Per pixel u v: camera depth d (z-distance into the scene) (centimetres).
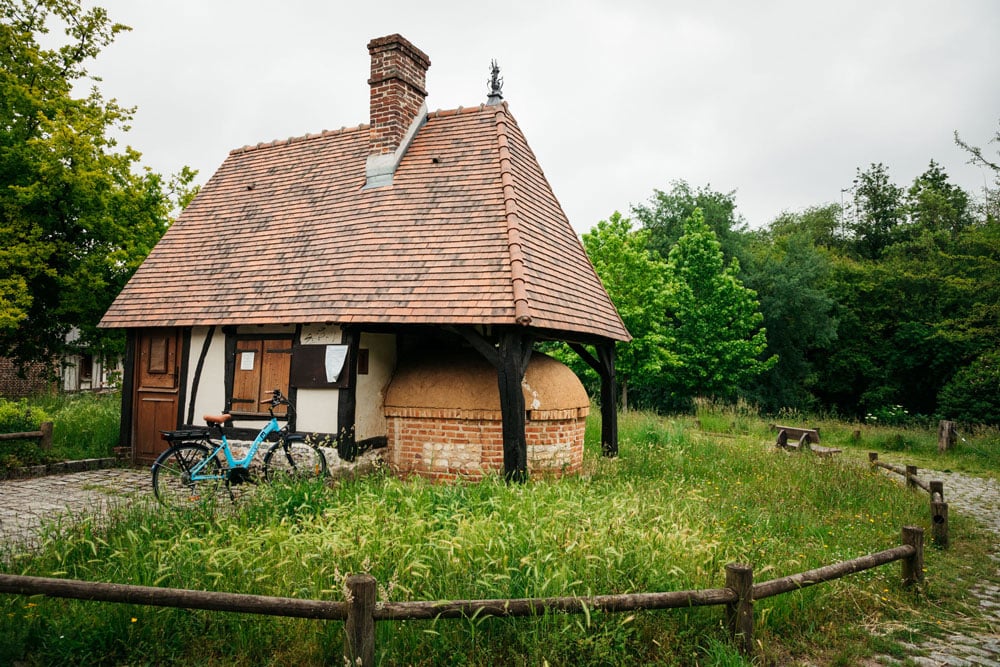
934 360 3095
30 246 1295
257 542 492
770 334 3203
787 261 3334
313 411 915
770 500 896
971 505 1076
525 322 775
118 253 1370
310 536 507
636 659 408
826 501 928
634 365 2277
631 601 401
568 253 1065
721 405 2195
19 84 1388
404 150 1101
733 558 568
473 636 394
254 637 409
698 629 438
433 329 874
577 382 1020
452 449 913
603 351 1121
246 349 988
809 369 3272
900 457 1658
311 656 395
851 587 555
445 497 649
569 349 2244
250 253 1070
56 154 1289
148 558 500
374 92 1109
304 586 451
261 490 681
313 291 934
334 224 1041
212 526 561
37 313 1462
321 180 1156
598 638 404
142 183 1539
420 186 1030
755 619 471
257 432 963
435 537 507
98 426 1206
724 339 2639
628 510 609
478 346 827
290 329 956
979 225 2945
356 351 898
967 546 780
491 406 892
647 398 2864
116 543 530
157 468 769
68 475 973
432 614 368
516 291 808
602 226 2286
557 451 942
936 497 796
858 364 3300
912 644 479
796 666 429
